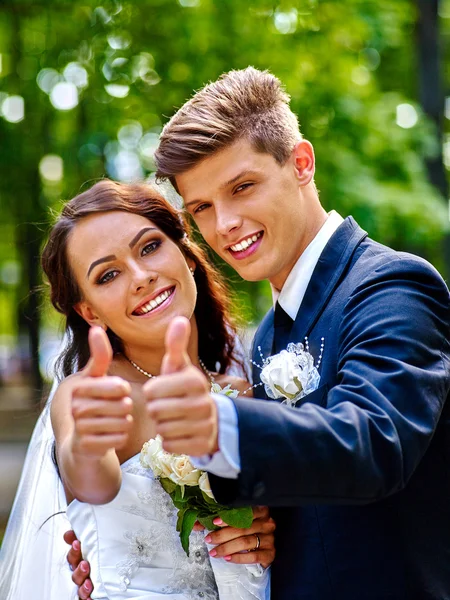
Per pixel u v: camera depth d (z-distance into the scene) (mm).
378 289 2242
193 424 1613
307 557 2293
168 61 6652
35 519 2779
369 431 1813
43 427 2900
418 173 7418
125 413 1652
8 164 7160
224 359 3016
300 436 1741
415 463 1914
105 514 2428
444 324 2205
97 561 2398
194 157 2438
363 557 2223
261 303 6996
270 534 2391
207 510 2322
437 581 2264
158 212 2594
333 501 1787
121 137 7102
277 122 2518
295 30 6809
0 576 2896
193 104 2527
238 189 2467
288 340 2525
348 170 6793
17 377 21578
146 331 2463
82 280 2498
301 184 2584
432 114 7824
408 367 1981
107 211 2502
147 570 2408
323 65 6949
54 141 7121
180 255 2520
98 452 1675
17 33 6969
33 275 7809
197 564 2430
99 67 6570
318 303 2459
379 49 7496
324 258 2508
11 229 10438
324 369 2342
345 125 7031
